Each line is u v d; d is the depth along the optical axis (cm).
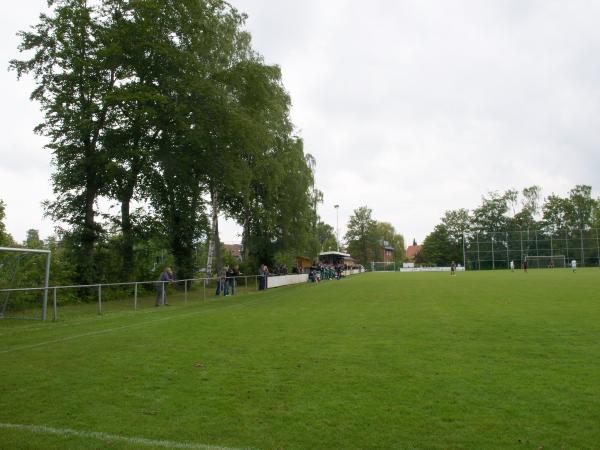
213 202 3934
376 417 544
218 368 797
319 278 4578
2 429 525
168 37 2650
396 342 994
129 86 2498
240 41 3619
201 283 3150
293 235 4500
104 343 1072
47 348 1020
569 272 5291
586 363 781
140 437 498
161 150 2730
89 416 566
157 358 889
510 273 5544
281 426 523
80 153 2738
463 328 1159
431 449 456
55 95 2633
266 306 1938
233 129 2641
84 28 2570
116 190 2808
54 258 2567
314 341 1034
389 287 3047
